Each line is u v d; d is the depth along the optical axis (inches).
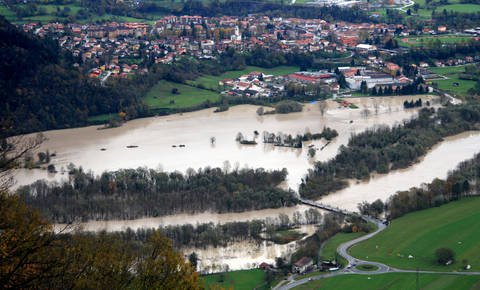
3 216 5502.0
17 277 5265.8
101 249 7185.0
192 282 7234.3
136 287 7086.6
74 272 6412.4
